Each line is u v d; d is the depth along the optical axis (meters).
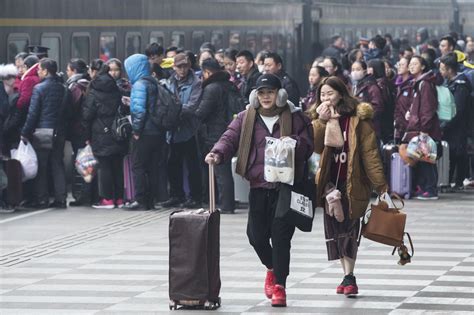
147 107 34.62
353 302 22.19
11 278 24.94
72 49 43.00
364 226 22.11
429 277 24.64
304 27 65.31
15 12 39.66
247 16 57.62
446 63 39.09
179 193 36.25
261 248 22.12
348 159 21.80
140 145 34.84
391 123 38.69
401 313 21.22
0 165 34.84
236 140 21.97
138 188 35.28
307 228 21.69
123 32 46.16
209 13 53.34
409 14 79.88
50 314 21.42
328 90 21.84
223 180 34.41
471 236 30.25
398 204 36.44
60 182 35.78
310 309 21.56
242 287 23.73
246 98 35.59
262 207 21.92
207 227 21.34
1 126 34.56
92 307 21.97
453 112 37.62
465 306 21.81
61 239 30.09
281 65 34.62
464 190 40.41
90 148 35.66
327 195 21.83
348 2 70.50
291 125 21.81
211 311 21.45
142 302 22.38
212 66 34.59
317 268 25.73
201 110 34.47
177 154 35.78
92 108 35.12
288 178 21.41
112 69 36.75
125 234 30.89
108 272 25.53
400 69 37.66
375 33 74.62
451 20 88.00
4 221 33.34
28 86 35.28
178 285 21.50
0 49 38.88
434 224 32.34
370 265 26.05
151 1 48.12
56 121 35.31
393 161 37.38
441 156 37.53
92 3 44.16
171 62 38.34
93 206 36.00
